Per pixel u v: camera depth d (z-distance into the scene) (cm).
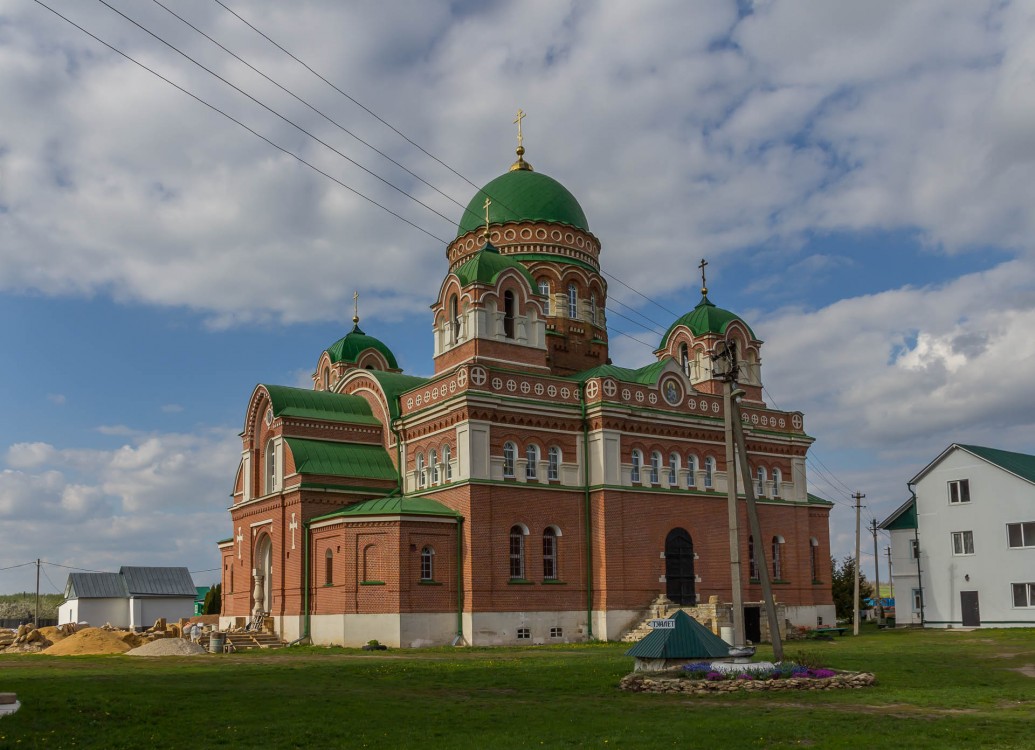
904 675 3216
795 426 6675
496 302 5769
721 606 5244
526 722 2233
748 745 1909
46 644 5519
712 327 6738
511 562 5238
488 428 5241
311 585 5359
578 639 5322
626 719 2256
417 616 4919
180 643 4697
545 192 6875
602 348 6806
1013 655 4100
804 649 4519
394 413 5912
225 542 6581
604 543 5412
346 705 2517
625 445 5631
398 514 4950
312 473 5503
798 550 6444
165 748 1998
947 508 6950
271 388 5903
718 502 6009
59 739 2077
